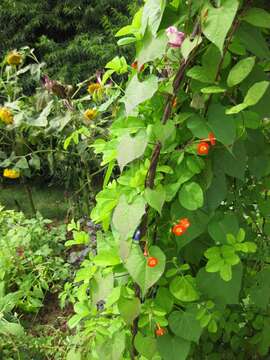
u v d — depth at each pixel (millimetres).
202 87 1405
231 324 1811
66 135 3209
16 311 2922
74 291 2559
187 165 1469
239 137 1468
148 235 1573
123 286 1578
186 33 1336
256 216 1827
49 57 5395
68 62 5352
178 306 1639
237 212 1685
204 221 1500
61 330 2703
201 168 1465
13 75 3672
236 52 1376
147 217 1512
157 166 1475
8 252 3062
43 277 3018
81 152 3145
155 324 1583
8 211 3541
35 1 5680
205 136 1398
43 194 4883
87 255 3027
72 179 3840
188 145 1462
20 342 2395
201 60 1405
